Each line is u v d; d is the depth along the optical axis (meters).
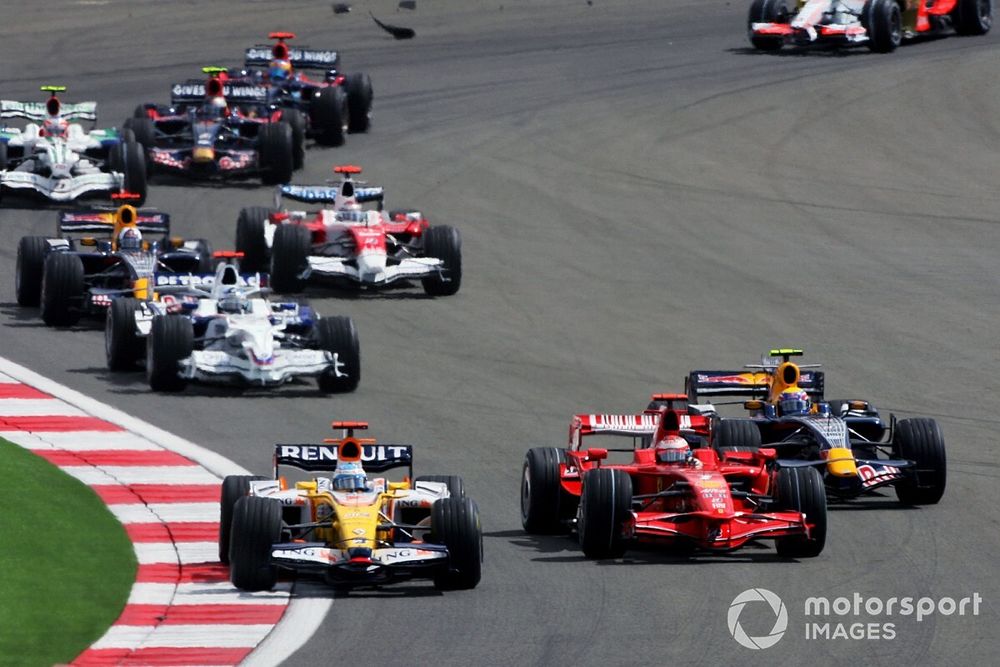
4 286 113.00
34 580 60.75
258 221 114.88
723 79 182.00
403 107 171.62
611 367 98.75
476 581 60.25
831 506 74.06
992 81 181.00
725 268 123.88
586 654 53.34
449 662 52.44
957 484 77.38
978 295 118.00
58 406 86.50
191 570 62.88
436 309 110.81
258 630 55.66
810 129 165.00
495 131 162.12
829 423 73.88
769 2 194.38
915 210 142.88
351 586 61.06
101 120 160.38
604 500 63.81
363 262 110.06
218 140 142.12
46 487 72.69
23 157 134.88
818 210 141.75
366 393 92.19
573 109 170.25
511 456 81.56
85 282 106.00
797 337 106.44
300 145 146.88
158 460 78.12
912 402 92.62
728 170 152.50
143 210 111.38
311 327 94.75
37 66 187.00
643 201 142.12
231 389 92.44
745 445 73.12
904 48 197.00
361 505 60.22
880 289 119.12
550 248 127.56
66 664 52.00
